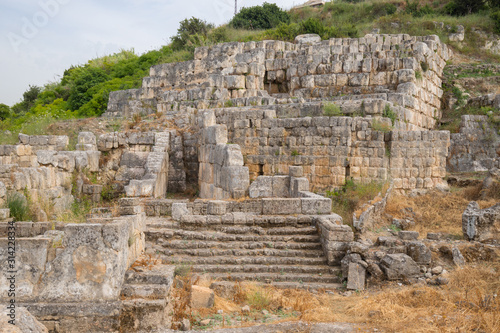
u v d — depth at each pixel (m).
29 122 27.84
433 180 18.12
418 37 29.11
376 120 18.48
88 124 25.56
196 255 11.27
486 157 22.41
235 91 26.34
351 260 10.32
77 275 6.95
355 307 8.38
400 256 10.25
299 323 7.41
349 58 25.05
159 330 6.91
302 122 19.12
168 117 24.78
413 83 22.38
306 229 12.12
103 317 6.81
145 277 7.39
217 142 18.02
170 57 35.72
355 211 14.59
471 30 35.03
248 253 11.32
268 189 15.80
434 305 8.35
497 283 9.38
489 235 11.83
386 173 17.95
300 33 34.09
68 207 18.06
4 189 13.50
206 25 40.19
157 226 12.61
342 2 46.41
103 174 21.56
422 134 18.03
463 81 29.00
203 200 14.33
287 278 10.41
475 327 7.03
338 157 18.41
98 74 38.12
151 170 19.45
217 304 8.49
